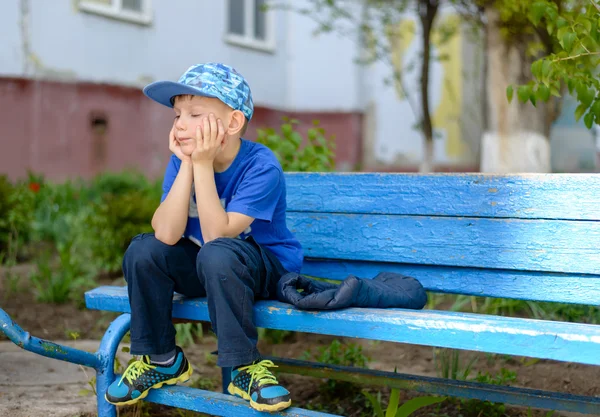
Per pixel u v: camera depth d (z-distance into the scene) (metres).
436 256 2.64
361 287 2.26
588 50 2.96
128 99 11.79
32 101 10.62
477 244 2.57
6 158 10.43
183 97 2.48
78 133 11.14
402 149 14.77
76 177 11.09
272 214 2.50
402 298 2.39
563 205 2.42
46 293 5.05
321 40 14.41
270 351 3.98
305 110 14.62
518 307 4.17
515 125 5.63
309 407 3.14
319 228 2.88
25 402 2.92
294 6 14.43
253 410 2.27
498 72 5.62
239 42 13.45
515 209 2.50
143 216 5.86
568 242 2.42
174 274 2.46
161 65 12.26
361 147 14.64
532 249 2.47
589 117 2.96
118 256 5.79
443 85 14.91
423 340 2.06
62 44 10.89
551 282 2.47
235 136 2.53
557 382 3.35
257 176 2.49
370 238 2.77
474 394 2.47
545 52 5.06
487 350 1.97
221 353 2.24
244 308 2.27
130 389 2.46
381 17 10.04
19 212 6.75
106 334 2.57
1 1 10.26
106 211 5.87
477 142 15.39
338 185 2.84
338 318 2.19
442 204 2.63
